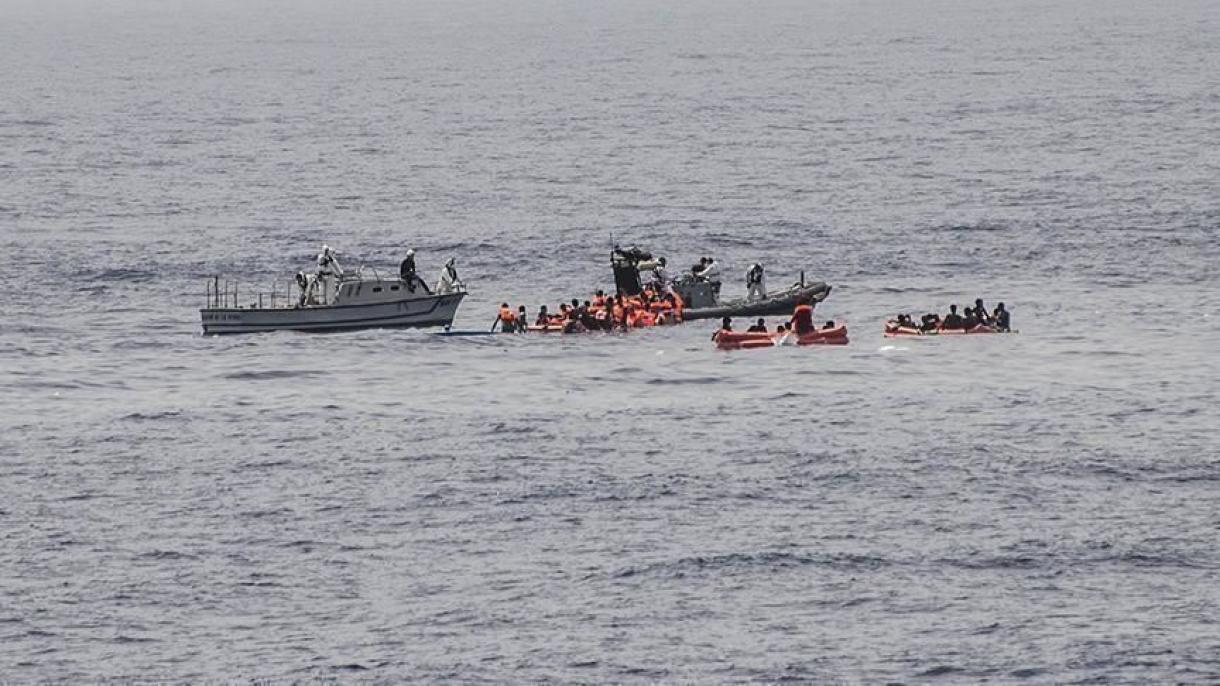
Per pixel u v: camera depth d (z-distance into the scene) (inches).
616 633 7347.4
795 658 7116.1
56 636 7327.8
